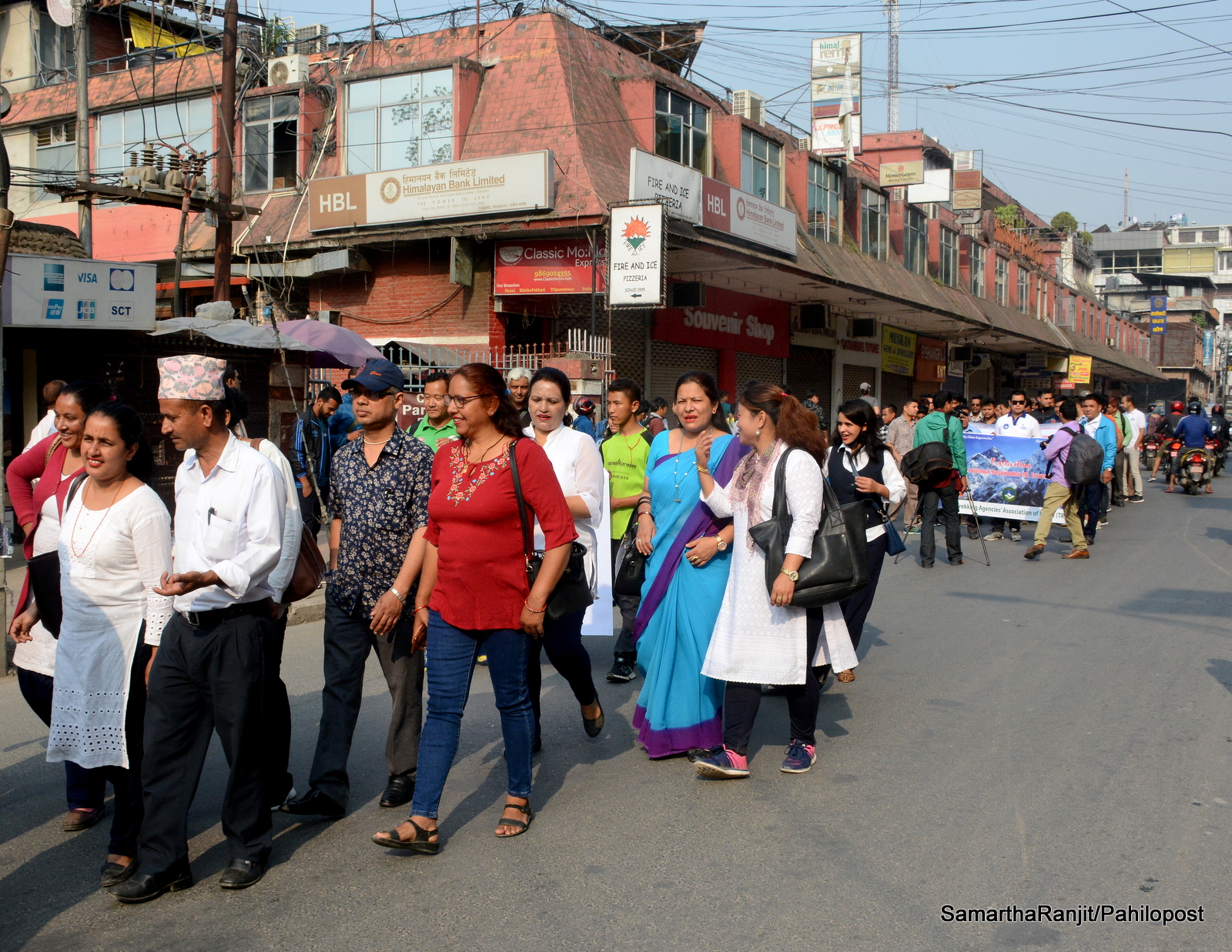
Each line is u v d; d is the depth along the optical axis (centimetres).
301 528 389
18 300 972
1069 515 1160
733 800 447
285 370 1191
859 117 2581
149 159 1329
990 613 852
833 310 2608
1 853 397
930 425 1113
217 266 1309
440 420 698
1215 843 396
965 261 3500
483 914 343
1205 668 664
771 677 454
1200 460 2038
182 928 335
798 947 319
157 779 356
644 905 348
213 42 2547
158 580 370
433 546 412
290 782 434
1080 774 472
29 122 2266
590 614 549
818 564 441
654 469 528
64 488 407
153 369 1220
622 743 530
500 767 493
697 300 1866
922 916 340
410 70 1823
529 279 1641
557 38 1819
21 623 403
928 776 473
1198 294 7894
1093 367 5159
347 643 430
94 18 2456
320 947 322
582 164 1638
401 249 1770
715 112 2138
